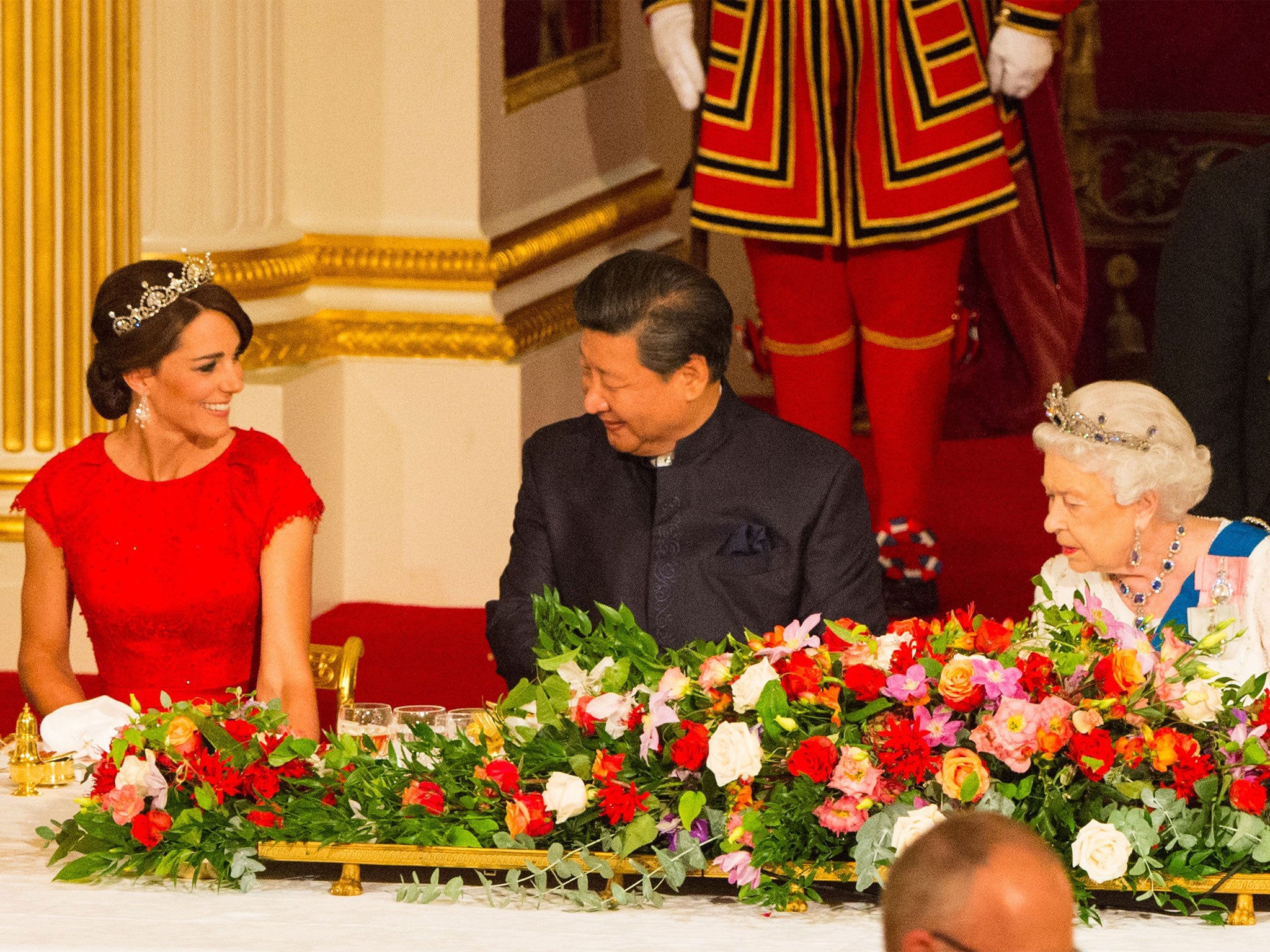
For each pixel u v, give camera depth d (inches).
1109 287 863.7
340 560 582.6
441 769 211.6
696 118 804.6
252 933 189.6
